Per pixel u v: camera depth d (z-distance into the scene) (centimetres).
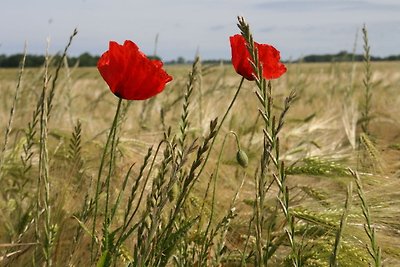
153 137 521
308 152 547
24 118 646
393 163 495
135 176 395
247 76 273
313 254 276
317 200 347
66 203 332
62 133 472
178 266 269
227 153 511
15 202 373
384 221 303
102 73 228
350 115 655
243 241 337
